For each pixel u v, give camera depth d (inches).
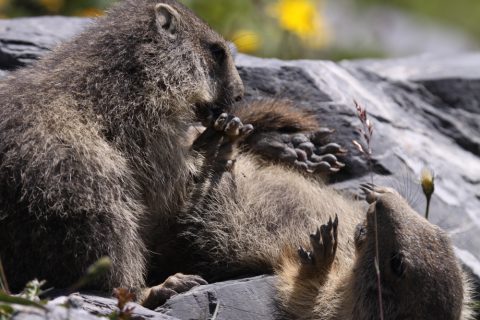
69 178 413.4
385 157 514.6
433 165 531.2
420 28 1253.1
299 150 493.0
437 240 405.4
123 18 473.1
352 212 470.9
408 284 399.2
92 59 456.8
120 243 418.3
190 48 474.3
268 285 430.3
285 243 454.9
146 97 455.8
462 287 407.8
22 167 410.6
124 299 341.1
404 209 412.2
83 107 442.3
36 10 710.5
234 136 467.2
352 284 419.2
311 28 700.7
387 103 577.6
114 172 427.2
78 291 407.5
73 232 408.5
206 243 462.0
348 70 598.9
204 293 411.2
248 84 537.3
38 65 466.9
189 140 483.2
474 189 535.8
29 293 349.7
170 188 457.4
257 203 465.4
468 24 1342.3
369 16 1184.2
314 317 427.5
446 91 612.4
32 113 427.2
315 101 531.2
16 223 408.8
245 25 708.7
